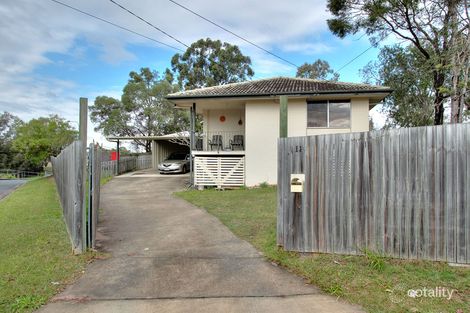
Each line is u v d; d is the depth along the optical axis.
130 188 14.53
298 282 3.95
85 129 5.28
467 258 4.00
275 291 3.72
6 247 5.54
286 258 4.69
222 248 5.42
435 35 13.60
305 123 14.12
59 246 5.57
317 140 4.78
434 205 4.15
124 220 7.96
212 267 4.55
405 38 15.13
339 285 3.72
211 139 16.44
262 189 13.10
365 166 4.51
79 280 4.14
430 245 4.16
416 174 4.24
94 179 5.60
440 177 4.13
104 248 5.59
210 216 8.03
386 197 4.38
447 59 11.60
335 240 4.67
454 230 4.07
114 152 22.05
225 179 14.38
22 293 3.68
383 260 4.16
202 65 40.09
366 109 13.95
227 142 16.48
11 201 12.22
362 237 4.51
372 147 4.47
